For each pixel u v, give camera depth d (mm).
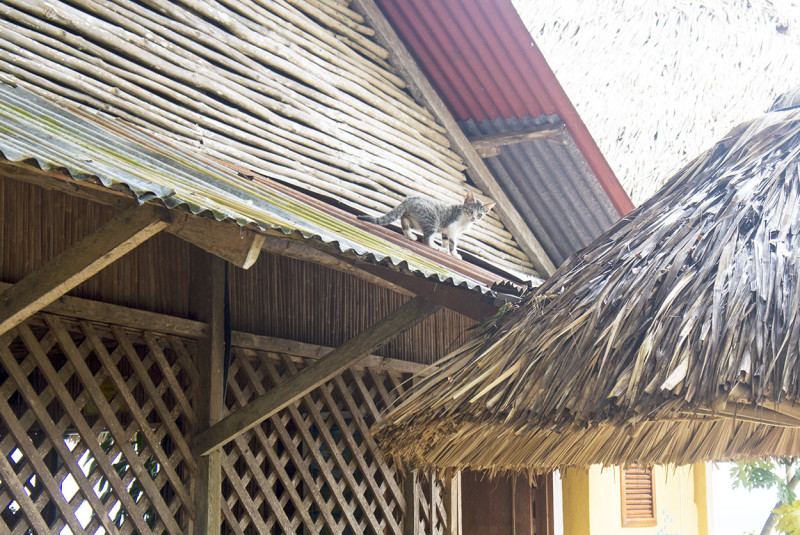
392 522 5855
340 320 5793
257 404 4543
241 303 5141
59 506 4082
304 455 5918
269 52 5812
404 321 4387
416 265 4109
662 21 8609
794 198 3195
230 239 3094
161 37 5188
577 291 3625
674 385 2635
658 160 7367
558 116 6820
